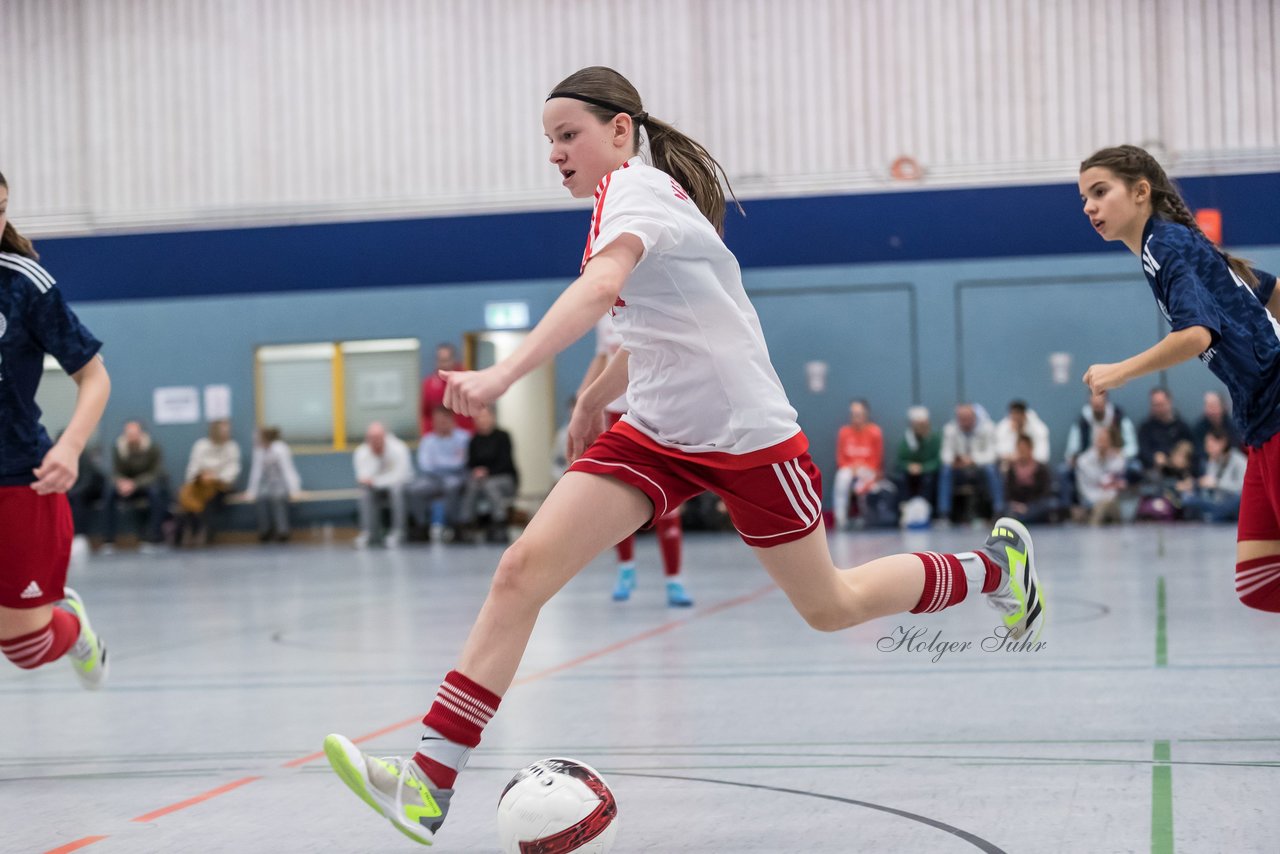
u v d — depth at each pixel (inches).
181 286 828.6
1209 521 715.4
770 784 156.8
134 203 886.4
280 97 877.2
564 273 800.9
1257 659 249.8
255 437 869.8
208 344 876.0
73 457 173.0
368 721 214.8
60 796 162.7
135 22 885.2
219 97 880.9
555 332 112.3
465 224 807.7
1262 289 173.9
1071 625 313.9
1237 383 165.6
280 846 135.0
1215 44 802.8
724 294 135.0
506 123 861.8
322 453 868.0
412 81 868.0
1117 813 136.2
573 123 138.9
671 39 845.2
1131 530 676.1
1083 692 218.1
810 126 836.0
